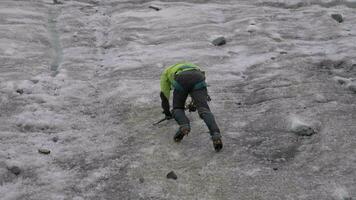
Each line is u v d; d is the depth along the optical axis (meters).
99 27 15.37
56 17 16.31
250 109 9.38
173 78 8.09
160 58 12.34
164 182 7.08
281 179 7.02
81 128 8.92
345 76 10.73
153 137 8.39
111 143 8.31
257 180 7.04
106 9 17.53
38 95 10.15
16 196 6.80
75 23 15.59
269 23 14.87
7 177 7.27
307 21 15.10
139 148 8.07
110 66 12.09
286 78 10.60
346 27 14.39
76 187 7.05
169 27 14.85
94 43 13.96
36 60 12.25
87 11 17.19
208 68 11.62
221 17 16.02
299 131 8.17
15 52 12.61
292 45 13.00
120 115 9.37
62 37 14.24
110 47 13.58
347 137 7.95
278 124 8.62
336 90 9.91
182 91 7.95
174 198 6.71
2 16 15.40
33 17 15.77
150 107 9.58
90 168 7.54
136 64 12.02
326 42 13.23
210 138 8.21
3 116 9.27
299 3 17.30
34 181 7.19
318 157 7.49
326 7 16.98
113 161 7.71
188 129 7.64
